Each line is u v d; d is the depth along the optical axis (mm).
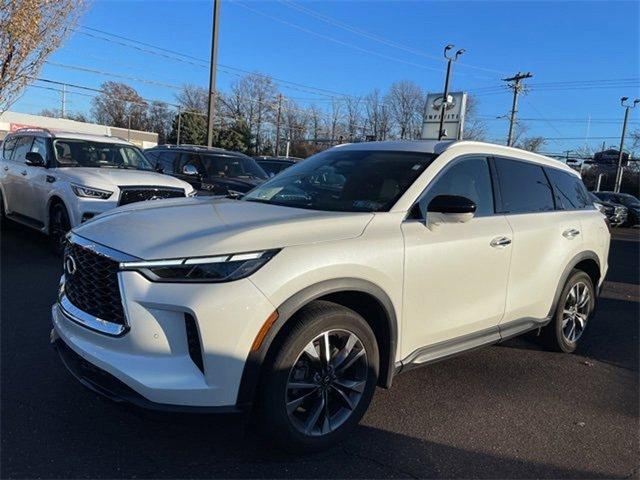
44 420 3354
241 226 3082
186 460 3043
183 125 88250
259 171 11859
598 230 5355
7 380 3857
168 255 2818
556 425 3799
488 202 4215
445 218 3484
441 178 3873
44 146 8805
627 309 7605
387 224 3426
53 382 3865
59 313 3348
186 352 2785
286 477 2951
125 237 3051
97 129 73062
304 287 2945
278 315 2852
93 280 3057
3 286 6188
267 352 2883
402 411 3850
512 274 4250
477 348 4055
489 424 3742
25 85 11633
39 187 8312
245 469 2998
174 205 3805
